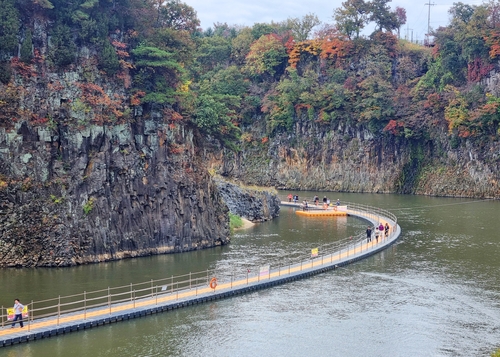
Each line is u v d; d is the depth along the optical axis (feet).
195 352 209.97
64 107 310.45
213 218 363.97
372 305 260.42
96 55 324.80
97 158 312.71
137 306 243.19
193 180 350.43
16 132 300.61
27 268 295.07
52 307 233.14
